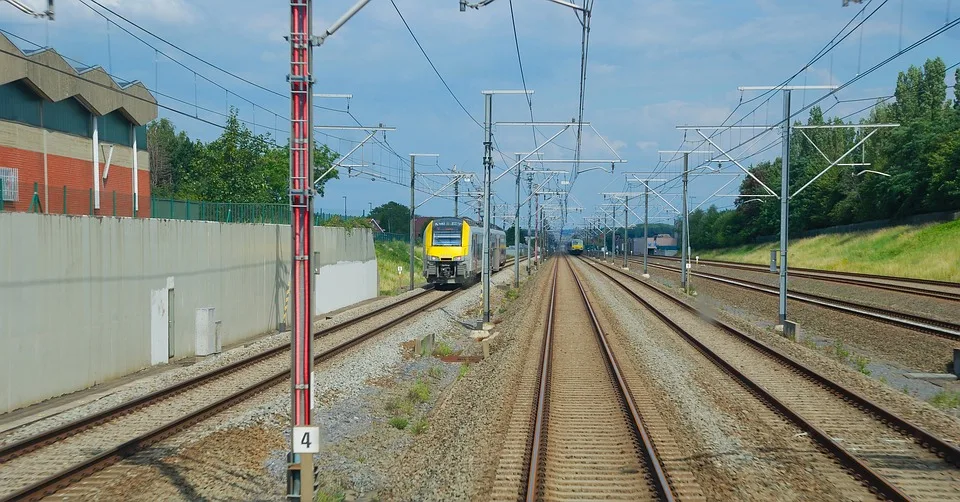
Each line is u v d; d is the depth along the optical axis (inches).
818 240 3006.9
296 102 346.6
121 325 760.3
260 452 480.1
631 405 541.6
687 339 958.4
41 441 478.6
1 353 585.0
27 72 975.6
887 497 360.5
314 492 359.6
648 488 379.6
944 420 519.5
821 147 3457.2
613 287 1937.7
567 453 443.8
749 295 1665.8
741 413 546.9
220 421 548.4
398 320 1180.5
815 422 516.4
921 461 423.5
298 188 348.5
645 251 2434.8
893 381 736.3
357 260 1631.4
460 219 1968.5
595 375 703.7
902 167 2588.6
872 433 487.2
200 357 909.2
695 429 493.0
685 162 1831.9
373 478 422.6
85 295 697.6
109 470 426.0
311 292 354.6
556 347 887.7
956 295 1299.2
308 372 353.7
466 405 585.6
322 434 529.7
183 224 895.1
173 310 869.8
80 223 690.8
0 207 678.5
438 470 415.5
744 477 390.6
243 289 1072.2
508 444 456.1
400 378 757.3
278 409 581.6
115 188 1229.1
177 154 3154.5
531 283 2166.6
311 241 354.0
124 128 1261.1
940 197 2361.0
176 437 502.9
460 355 935.7
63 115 1083.3
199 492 397.4
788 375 697.0
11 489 394.6
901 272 1955.0
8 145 965.2
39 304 631.8
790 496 363.3
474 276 2124.8
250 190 1818.4
